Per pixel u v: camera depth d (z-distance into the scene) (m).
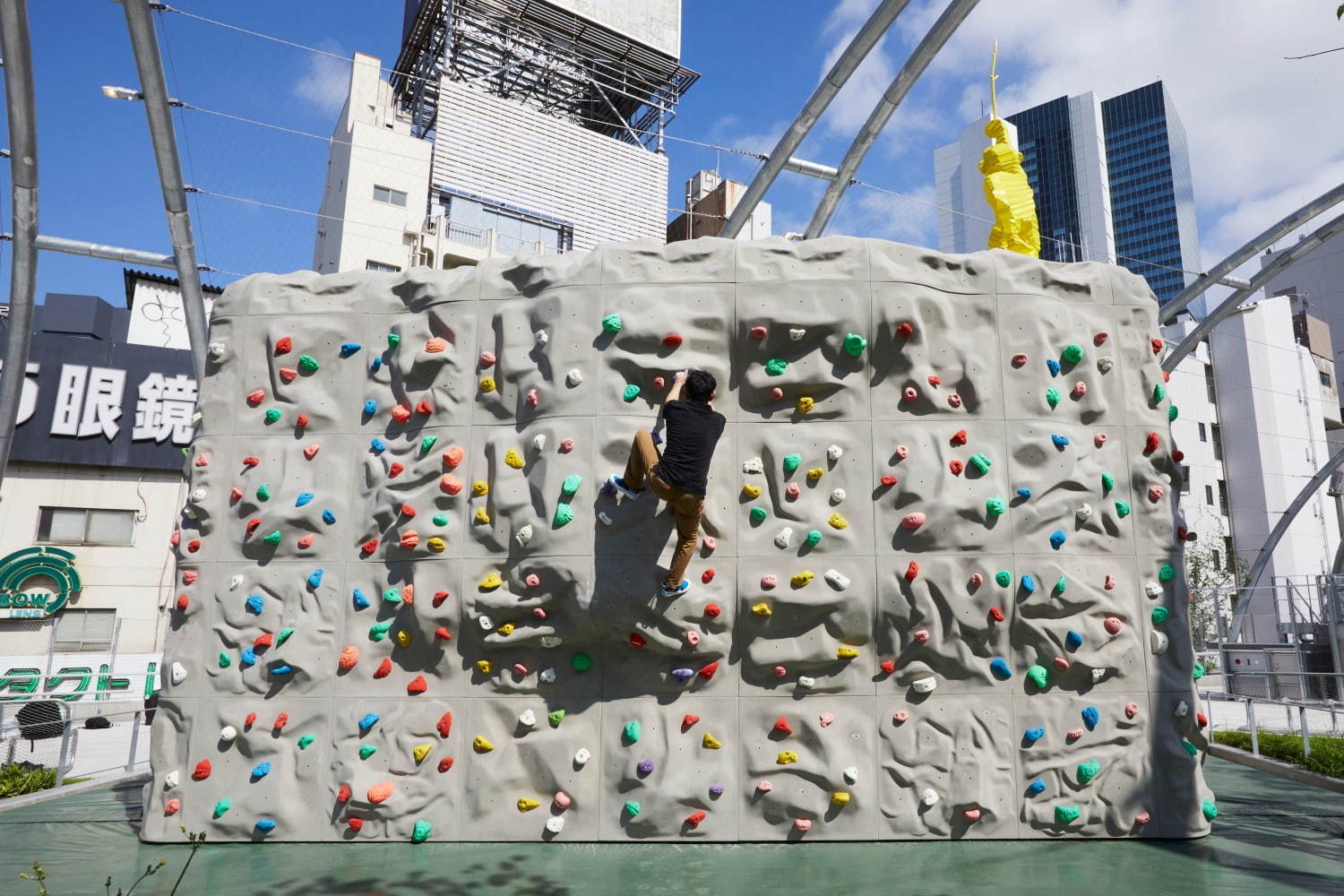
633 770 6.15
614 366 6.53
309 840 6.22
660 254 6.75
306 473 6.85
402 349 6.92
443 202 30.03
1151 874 5.45
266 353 7.11
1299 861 5.73
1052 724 6.34
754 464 6.49
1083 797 6.27
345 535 6.72
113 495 20.58
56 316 21.92
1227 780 9.09
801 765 6.17
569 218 31.77
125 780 9.12
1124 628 6.50
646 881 5.30
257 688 6.50
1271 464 37.38
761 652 6.29
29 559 19.48
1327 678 16.47
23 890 5.20
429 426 6.75
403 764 6.29
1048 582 6.38
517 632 6.32
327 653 6.52
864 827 6.14
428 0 32.16
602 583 6.18
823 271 6.68
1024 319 6.81
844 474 6.50
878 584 6.33
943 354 6.68
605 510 6.27
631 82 36.12
